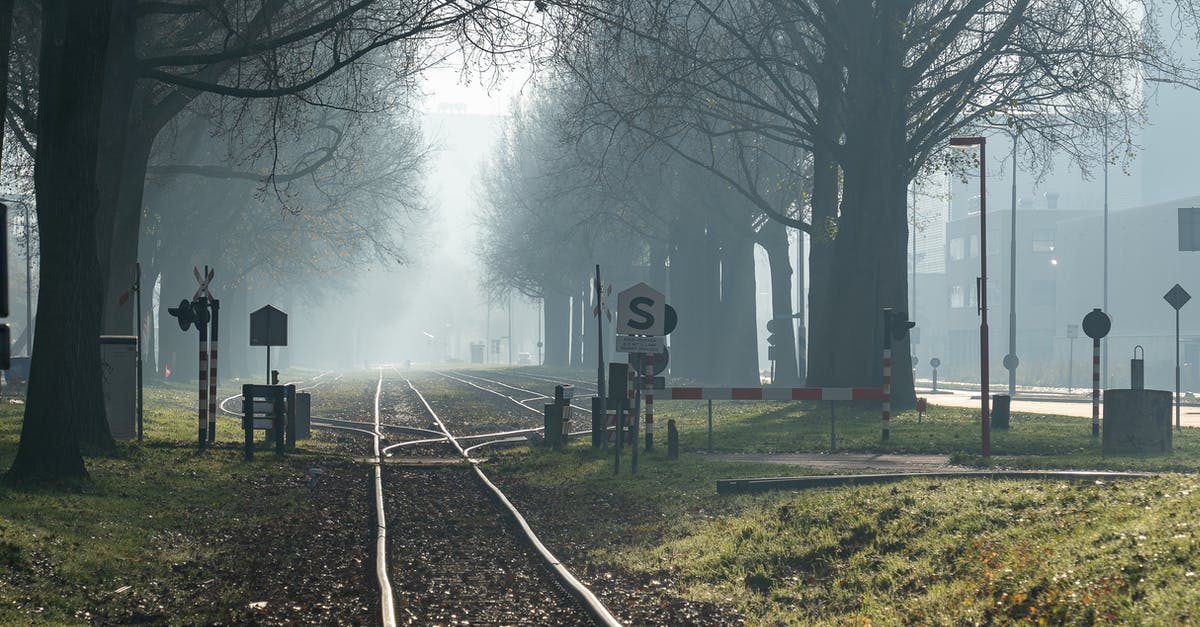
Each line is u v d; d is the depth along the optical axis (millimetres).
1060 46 30250
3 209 7504
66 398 15984
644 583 10836
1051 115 32969
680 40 31359
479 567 11562
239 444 23250
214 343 23672
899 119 32125
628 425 24203
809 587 10273
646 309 19828
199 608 9539
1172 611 7250
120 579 10570
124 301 24203
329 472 20484
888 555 10664
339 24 20609
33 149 30703
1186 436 25438
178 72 26344
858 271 32656
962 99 32875
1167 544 8625
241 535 13508
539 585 10633
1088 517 10562
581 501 16656
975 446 23000
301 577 10961
